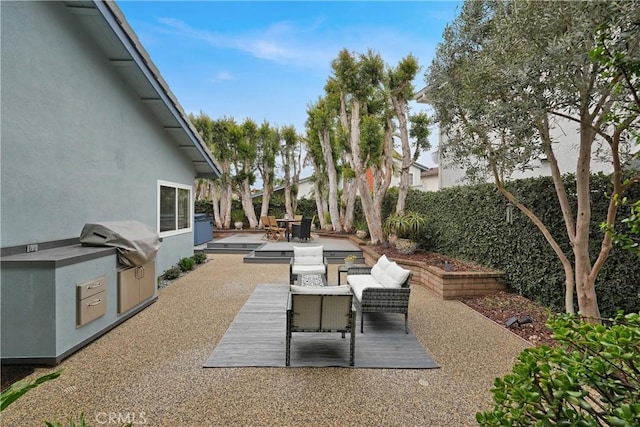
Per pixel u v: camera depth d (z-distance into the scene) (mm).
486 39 4750
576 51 3020
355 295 4805
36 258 3402
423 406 2666
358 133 10164
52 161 4285
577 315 1724
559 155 6141
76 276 3609
